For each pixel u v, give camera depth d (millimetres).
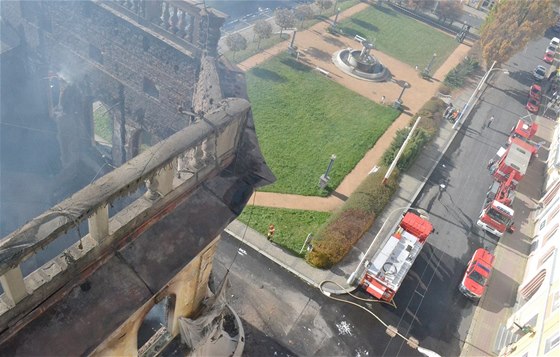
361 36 53875
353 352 22266
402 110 41875
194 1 20922
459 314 25594
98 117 36344
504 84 51062
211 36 20844
